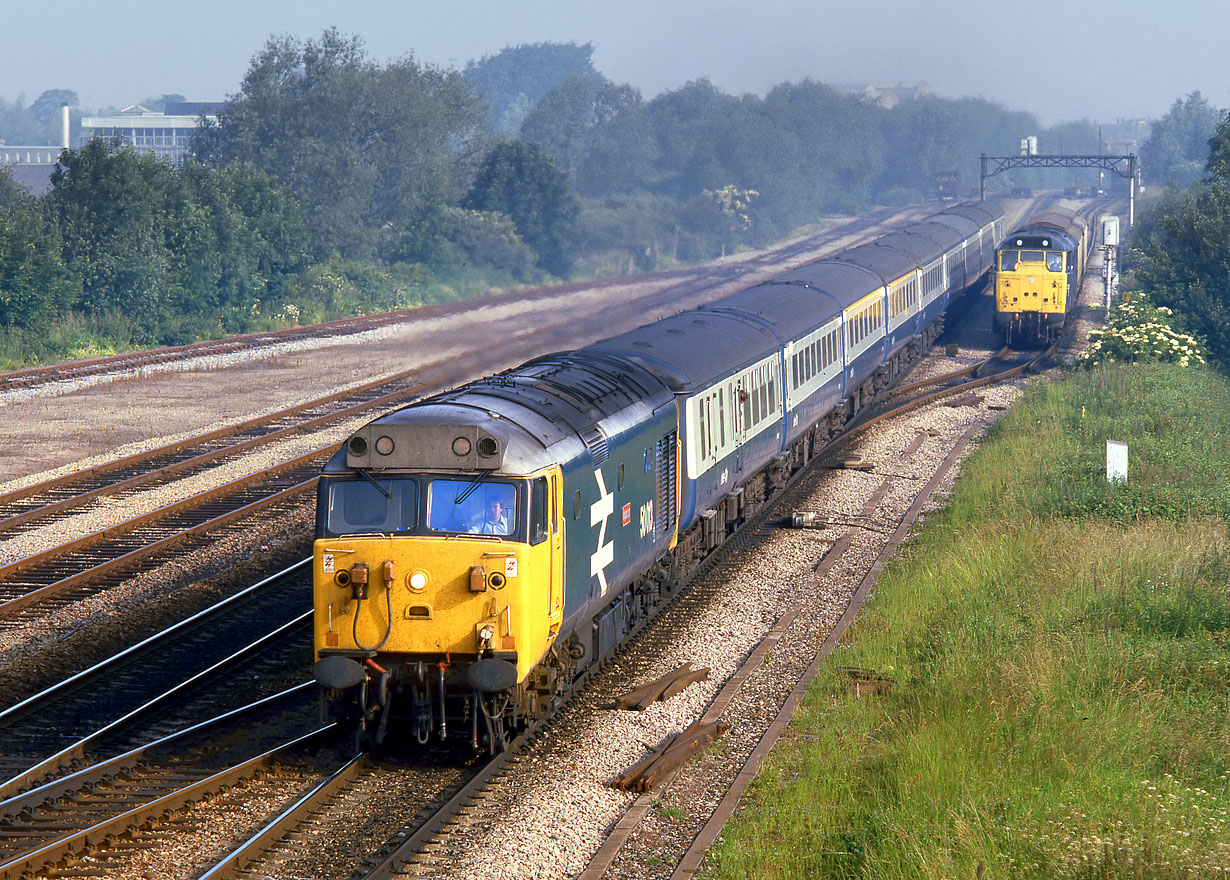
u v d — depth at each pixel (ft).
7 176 593.01
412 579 135.54
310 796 131.23
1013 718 145.38
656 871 118.83
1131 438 314.35
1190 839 113.91
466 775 140.67
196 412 376.07
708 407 217.56
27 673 173.68
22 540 238.89
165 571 222.07
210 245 567.18
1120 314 467.93
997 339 552.82
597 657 172.96
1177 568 196.85
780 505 281.13
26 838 123.13
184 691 168.76
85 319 517.55
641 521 181.57
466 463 137.59
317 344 524.93
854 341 356.38
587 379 180.04
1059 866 110.83
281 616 201.46
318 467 306.14
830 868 117.91
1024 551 215.31
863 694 162.20
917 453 334.65
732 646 188.65
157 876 115.85
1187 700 152.66
